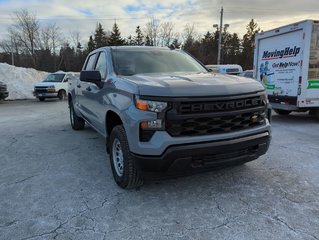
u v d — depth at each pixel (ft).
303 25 26.08
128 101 10.95
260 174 13.82
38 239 8.93
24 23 183.73
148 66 14.61
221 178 13.37
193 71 14.90
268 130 12.07
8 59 193.47
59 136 22.84
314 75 26.96
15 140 21.68
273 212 10.28
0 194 12.10
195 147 10.23
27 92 70.28
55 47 195.83
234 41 209.67
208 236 8.96
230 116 10.88
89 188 12.58
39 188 12.66
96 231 9.32
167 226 9.55
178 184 12.78
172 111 10.09
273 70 30.17
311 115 30.76
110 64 14.42
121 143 11.71
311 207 10.59
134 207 10.82
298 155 16.80
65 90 62.34
